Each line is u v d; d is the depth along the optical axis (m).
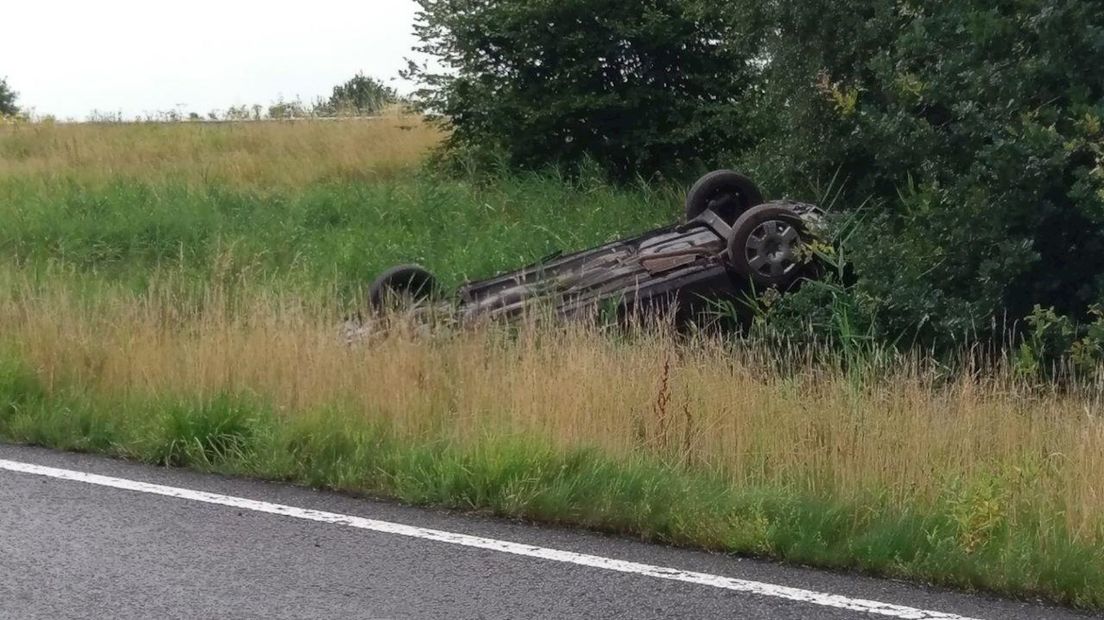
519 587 5.39
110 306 10.07
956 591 5.45
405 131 20.70
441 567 5.63
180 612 5.10
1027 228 8.70
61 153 20.75
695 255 9.84
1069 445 6.56
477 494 6.53
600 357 7.82
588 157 15.76
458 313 9.60
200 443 7.37
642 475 6.58
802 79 11.77
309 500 6.67
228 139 21.19
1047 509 6.02
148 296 10.48
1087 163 8.51
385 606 5.18
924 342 9.05
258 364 8.36
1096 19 8.54
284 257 13.95
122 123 23.72
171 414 7.64
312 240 14.34
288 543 5.94
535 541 6.01
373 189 16.50
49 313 9.66
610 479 6.53
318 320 9.02
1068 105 8.66
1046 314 8.19
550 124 16.05
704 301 9.71
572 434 7.03
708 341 8.23
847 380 7.54
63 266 13.59
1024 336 8.78
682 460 6.91
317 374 8.09
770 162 12.45
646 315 9.18
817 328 9.21
